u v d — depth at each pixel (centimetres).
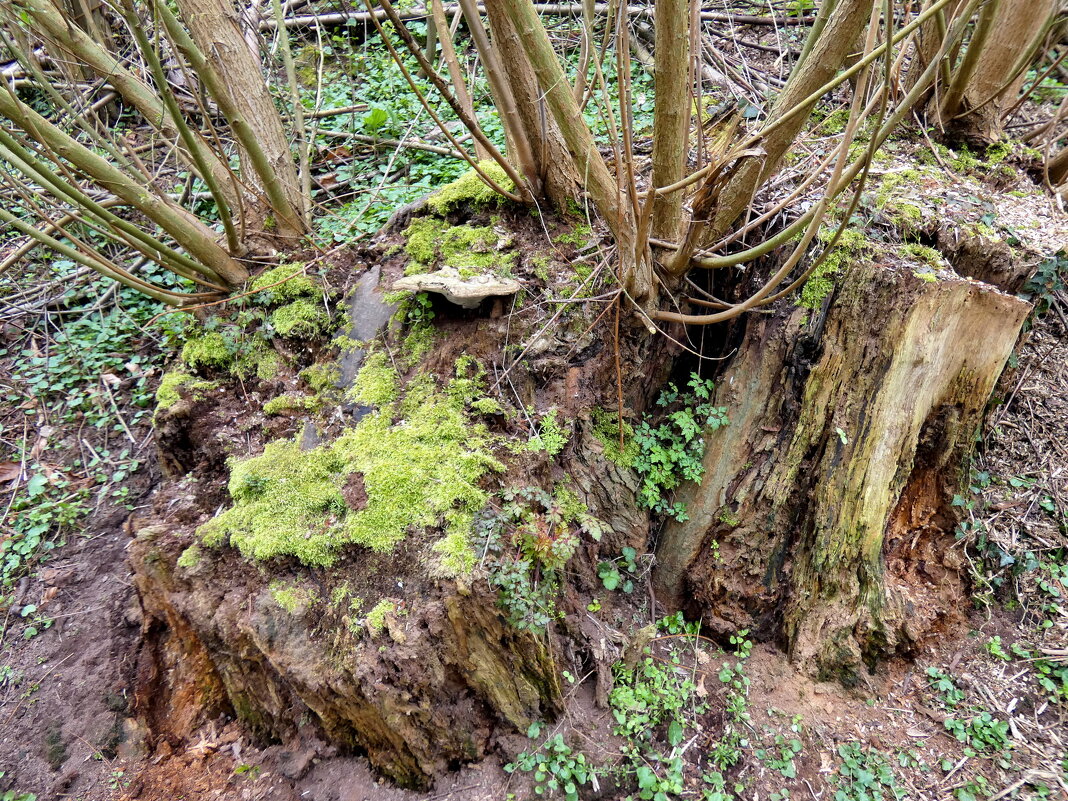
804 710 275
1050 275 289
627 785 249
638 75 512
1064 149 364
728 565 297
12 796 260
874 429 269
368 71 594
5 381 391
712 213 271
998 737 260
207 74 290
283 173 360
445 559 230
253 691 255
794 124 241
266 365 317
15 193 394
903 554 296
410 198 449
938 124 380
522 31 229
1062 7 341
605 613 292
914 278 256
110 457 366
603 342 297
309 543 243
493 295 285
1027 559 300
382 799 245
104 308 427
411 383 293
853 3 216
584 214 313
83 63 307
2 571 323
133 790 260
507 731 255
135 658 291
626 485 305
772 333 292
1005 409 350
